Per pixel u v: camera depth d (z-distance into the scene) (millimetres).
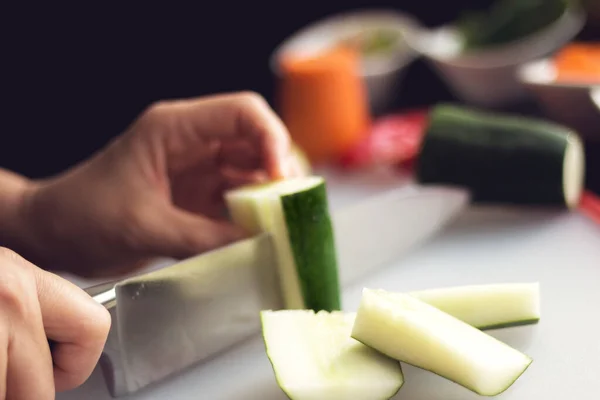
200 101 491
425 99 818
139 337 395
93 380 410
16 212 513
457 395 381
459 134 542
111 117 833
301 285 423
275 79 859
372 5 896
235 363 417
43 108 844
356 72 703
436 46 760
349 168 651
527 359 363
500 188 536
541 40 693
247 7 869
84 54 855
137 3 848
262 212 424
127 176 481
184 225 469
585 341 409
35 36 846
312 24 894
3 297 328
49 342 352
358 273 481
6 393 336
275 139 479
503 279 471
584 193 553
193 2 856
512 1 745
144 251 482
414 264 495
